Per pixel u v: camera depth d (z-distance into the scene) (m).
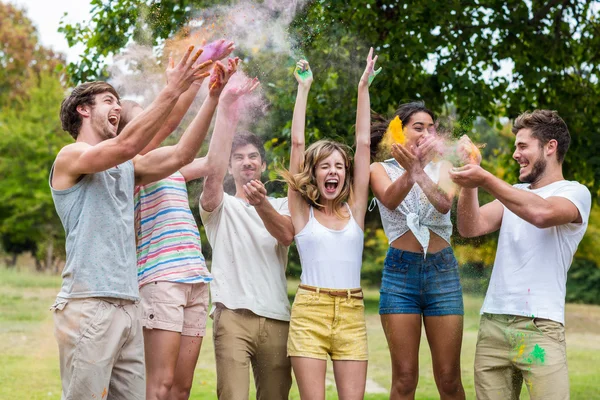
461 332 3.46
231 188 4.00
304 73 3.61
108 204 2.80
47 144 17.62
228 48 2.98
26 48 25.36
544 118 3.28
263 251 3.51
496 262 3.30
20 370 6.40
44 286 14.52
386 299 3.48
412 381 3.44
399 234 3.49
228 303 3.45
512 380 3.24
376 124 3.85
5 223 17.94
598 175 6.81
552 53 7.10
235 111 3.47
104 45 5.92
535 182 3.32
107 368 2.73
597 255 16.55
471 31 6.67
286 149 5.64
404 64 6.18
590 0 7.31
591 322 12.46
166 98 2.69
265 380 3.47
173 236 3.28
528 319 3.12
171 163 3.01
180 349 3.33
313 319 3.25
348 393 3.22
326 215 3.40
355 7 6.00
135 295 2.86
